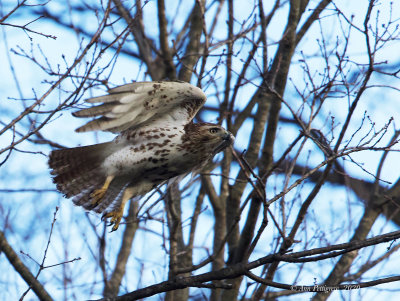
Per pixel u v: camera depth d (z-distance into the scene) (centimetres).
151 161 1144
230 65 1345
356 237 1390
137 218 1271
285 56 1322
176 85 1095
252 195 1196
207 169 1505
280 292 1338
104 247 1324
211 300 1345
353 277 1288
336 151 1094
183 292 1366
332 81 1180
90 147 1161
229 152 1477
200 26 1527
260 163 1330
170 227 1259
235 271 1009
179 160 1163
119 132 1120
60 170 1173
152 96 1093
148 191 1215
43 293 1052
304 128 1129
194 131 1155
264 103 1447
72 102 1021
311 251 992
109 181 1146
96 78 1137
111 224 1152
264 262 1003
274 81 1322
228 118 1272
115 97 1046
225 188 1461
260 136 1431
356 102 1091
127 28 1103
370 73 1088
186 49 1522
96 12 1173
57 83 1018
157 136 1136
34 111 1007
